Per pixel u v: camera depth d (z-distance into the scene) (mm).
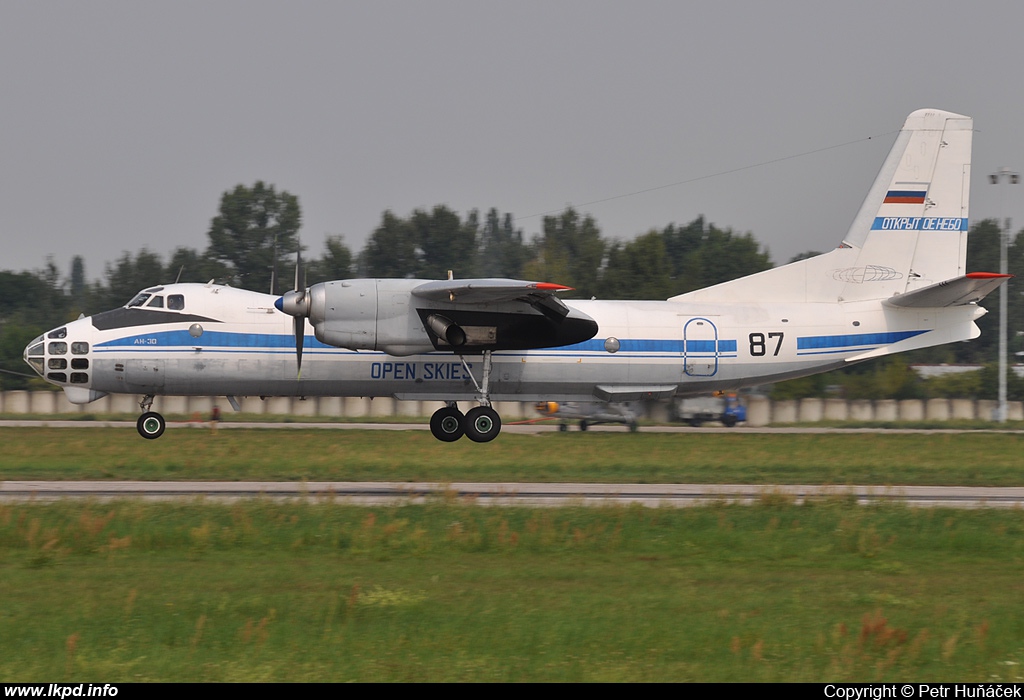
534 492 72938
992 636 37562
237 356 90812
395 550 51469
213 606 39938
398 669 33094
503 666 33625
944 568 49969
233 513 59094
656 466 91750
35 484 72938
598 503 66188
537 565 48906
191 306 91688
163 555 49656
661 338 95625
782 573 48250
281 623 37812
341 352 91438
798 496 69750
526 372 93812
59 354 89625
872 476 87312
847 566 50031
